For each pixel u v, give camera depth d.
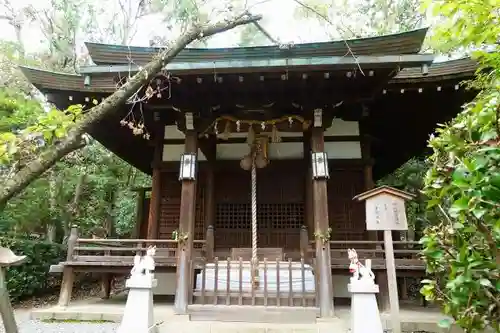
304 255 7.01
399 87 7.00
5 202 1.38
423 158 11.87
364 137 8.37
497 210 2.15
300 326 5.27
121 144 9.84
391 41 6.70
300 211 8.59
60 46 13.27
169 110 7.64
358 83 6.40
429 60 5.58
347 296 7.51
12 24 12.54
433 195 2.98
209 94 6.73
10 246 9.11
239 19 2.65
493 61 2.97
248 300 5.90
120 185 14.83
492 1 2.50
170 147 8.85
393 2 14.10
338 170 8.48
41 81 7.05
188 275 6.37
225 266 6.38
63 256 10.81
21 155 1.88
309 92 6.69
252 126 7.15
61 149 1.54
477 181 2.05
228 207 8.76
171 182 8.91
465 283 2.51
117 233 15.32
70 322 6.19
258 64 5.79
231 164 8.73
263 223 8.61
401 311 6.73
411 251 6.78
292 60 5.75
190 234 6.61
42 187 11.09
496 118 2.31
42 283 9.77
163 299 7.77
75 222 13.41
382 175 12.59
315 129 6.90
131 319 4.75
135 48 7.26
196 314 5.66
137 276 4.98
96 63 7.32
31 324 6.03
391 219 5.03
